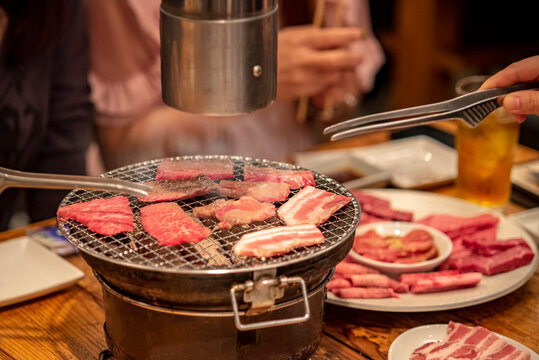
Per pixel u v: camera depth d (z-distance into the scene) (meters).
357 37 2.90
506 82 1.58
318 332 1.43
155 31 2.91
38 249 1.89
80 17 2.74
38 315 1.66
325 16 3.34
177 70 1.29
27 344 1.54
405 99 5.20
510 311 1.69
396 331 1.60
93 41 2.91
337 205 1.46
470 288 1.71
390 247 1.86
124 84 2.94
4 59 2.47
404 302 1.64
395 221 2.04
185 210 1.51
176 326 1.28
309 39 2.87
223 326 1.28
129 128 3.03
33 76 2.55
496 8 5.13
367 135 2.86
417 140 2.76
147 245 1.33
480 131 2.11
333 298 1.65
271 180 1.61
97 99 2.93
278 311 1.30
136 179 1.62
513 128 2.11
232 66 1.26
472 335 1.49
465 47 5.16
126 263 1.20
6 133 2.50
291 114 3.40
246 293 1.20
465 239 1.91
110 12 2.86
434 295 1.68
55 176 1.33
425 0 4.88
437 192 2.37
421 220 2.07
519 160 2.59
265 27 1.28
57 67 2.68
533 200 2.29
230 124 3.24
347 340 1.57
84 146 2.86
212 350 1.30
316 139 4.39
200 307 1.25
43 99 2.60
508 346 1.44
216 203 1.49
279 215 1.44
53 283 1.72
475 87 2.20
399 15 5.02
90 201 1.50
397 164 2.56
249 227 1.42
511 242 1.86
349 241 1.36
